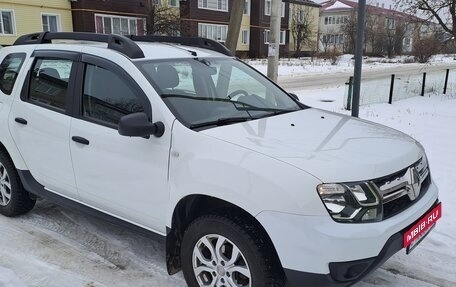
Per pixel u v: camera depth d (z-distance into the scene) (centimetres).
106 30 3023
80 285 348
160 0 3334
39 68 429
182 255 325
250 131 324
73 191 396
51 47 426
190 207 326
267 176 274
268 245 285
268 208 271
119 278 359
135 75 349
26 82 436
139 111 342
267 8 4591
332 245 261
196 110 343
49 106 409
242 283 300
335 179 270
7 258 387
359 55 725
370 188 275
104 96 366
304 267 266
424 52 4191
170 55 393
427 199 322
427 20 1759
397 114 1117
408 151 324
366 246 266
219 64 422
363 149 308
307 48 5412
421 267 379
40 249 404
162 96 336
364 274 273
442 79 1659
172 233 331
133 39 440
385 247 274
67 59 400
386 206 285
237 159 288
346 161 284
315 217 264
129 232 441
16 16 2619
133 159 341
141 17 3206
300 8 5306
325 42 6200
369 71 3167
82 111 381
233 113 360
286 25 5097
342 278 267
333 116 401
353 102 750
